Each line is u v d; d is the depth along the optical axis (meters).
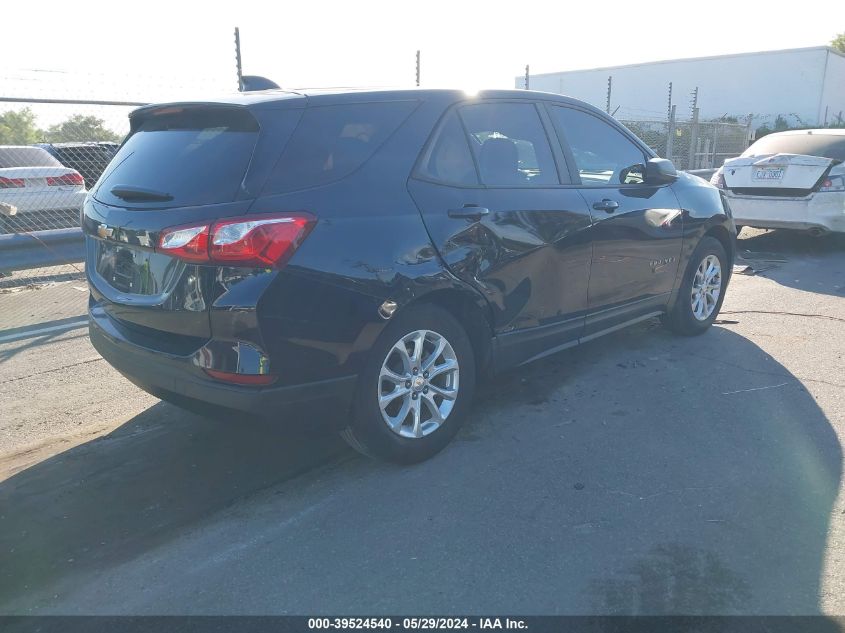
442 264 3.62
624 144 5.14
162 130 3.71
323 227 3.20
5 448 4.02
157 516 3.31
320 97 3.48
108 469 3.76
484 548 3.02
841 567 2.87
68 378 5.15
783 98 37.84
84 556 3.02
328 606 2.68
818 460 3.75
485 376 4.16
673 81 41.03
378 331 3.38
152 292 3.29
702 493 3.44
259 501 3.43
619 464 3.73
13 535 3.17
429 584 2.80
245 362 3.06
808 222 9.15
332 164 3.37
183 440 4.10
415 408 3.68
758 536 3.08
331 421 3.37
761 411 4.38
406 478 3.62
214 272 3.03
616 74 42.38
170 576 2.88
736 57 38.50
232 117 3.36
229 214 3.03
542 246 4.18
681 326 5.75
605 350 5.57
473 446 3.96
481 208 3.85
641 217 4.95
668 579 2.80
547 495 3.43
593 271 4.61
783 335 5.92
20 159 10.61
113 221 3.42
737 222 9.77
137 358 3.42
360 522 3.23
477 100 4.11
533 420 4.29
